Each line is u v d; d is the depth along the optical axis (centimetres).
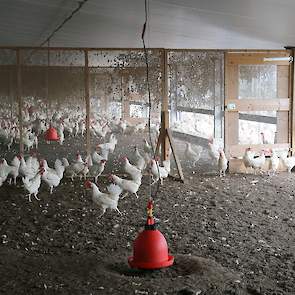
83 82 1281
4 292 318
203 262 370
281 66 778
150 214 359
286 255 395
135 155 776
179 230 469
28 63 1220
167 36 744
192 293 309
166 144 748
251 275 350
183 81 1044
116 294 313
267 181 707
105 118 1295
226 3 441
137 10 524
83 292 316
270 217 516
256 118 942
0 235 461
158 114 1243
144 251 352
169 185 680
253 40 736
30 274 351
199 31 661
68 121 1241
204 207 559
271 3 427
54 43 950
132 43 890
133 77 1166
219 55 957
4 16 634
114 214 532
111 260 386
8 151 1003
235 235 452
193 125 1177
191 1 443
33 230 477
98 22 640
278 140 796
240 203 578
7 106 1297
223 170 750
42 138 1185
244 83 775
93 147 1049
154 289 319
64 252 411
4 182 699
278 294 313
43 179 622
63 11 578
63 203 582
